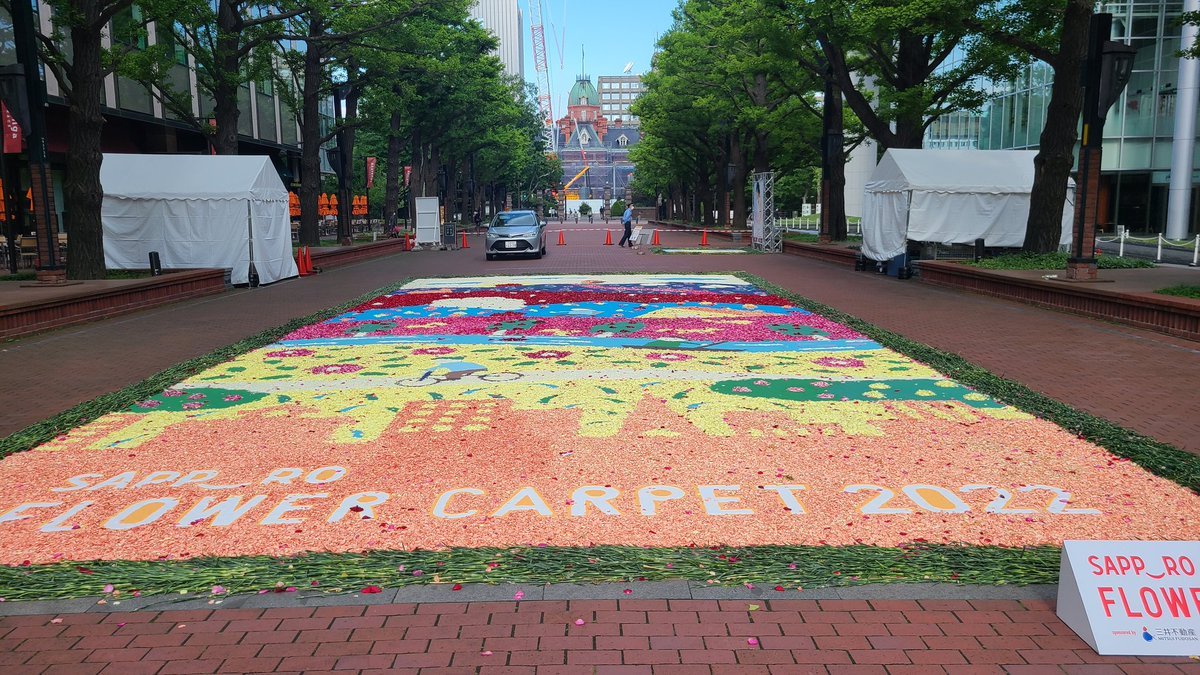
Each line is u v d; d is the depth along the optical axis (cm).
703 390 828
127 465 599
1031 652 345
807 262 2636
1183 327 1093
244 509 511
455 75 3719
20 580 412
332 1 2289
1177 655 344
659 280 2059
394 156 4012
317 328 1269
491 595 394
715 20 3656
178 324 1329
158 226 1889
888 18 1789
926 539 457
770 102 3450
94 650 349
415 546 453
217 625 368
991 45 2102
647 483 550
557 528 475
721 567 419
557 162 11638
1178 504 505
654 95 4628
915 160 2045
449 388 847
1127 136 3700
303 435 676
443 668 333
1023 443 634
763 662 337
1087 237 1473
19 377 923
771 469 577
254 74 2386
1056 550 441
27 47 1450
